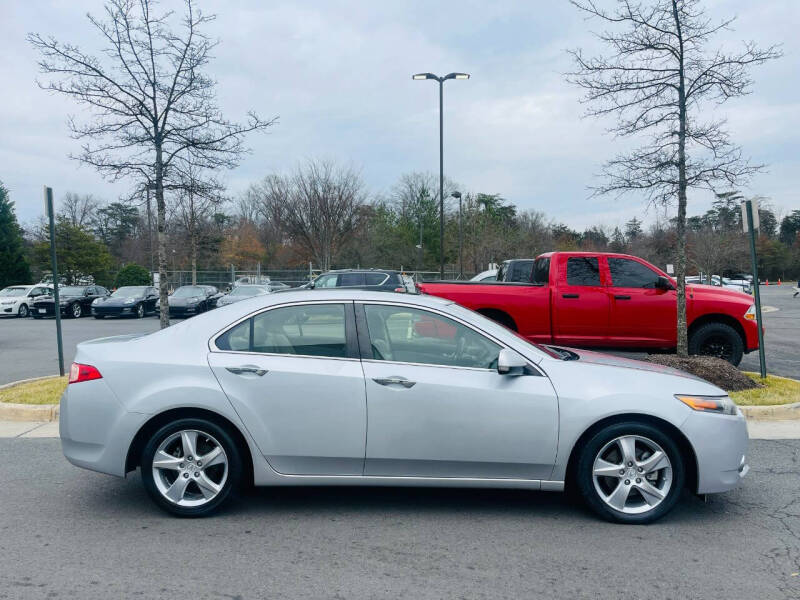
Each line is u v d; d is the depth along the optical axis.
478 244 41.38
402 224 52.62
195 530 4.20
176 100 9.66
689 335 10.33
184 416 4.34
